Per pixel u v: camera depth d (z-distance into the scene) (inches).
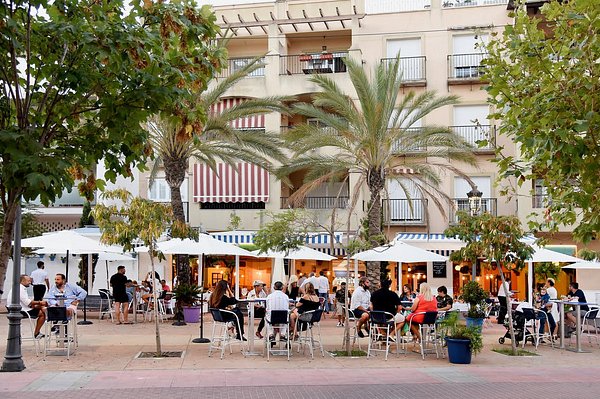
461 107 1192.2
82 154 255.9
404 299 766.5
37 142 221.8
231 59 1300.4
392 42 1239.5
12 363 462.9
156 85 256.8
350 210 780.6
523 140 248.8
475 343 528.1
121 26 254.4
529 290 909.8
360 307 628.7
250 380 440.8
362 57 1238.9
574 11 250.4
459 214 619.2
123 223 590.6
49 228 1234.6
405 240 1014.4
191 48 279.9
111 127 257.3
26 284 556.4
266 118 1227.2
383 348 612.1
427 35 1220.5
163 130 843.4
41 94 264.1
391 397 395.2
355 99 1173.7
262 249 627.5
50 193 213.3
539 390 421.7
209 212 1238.9
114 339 647.1
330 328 806.5
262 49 1320.1
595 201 241.0
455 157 878.4
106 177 269.6
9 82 240.2
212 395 392.2
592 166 231.3
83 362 505.0
